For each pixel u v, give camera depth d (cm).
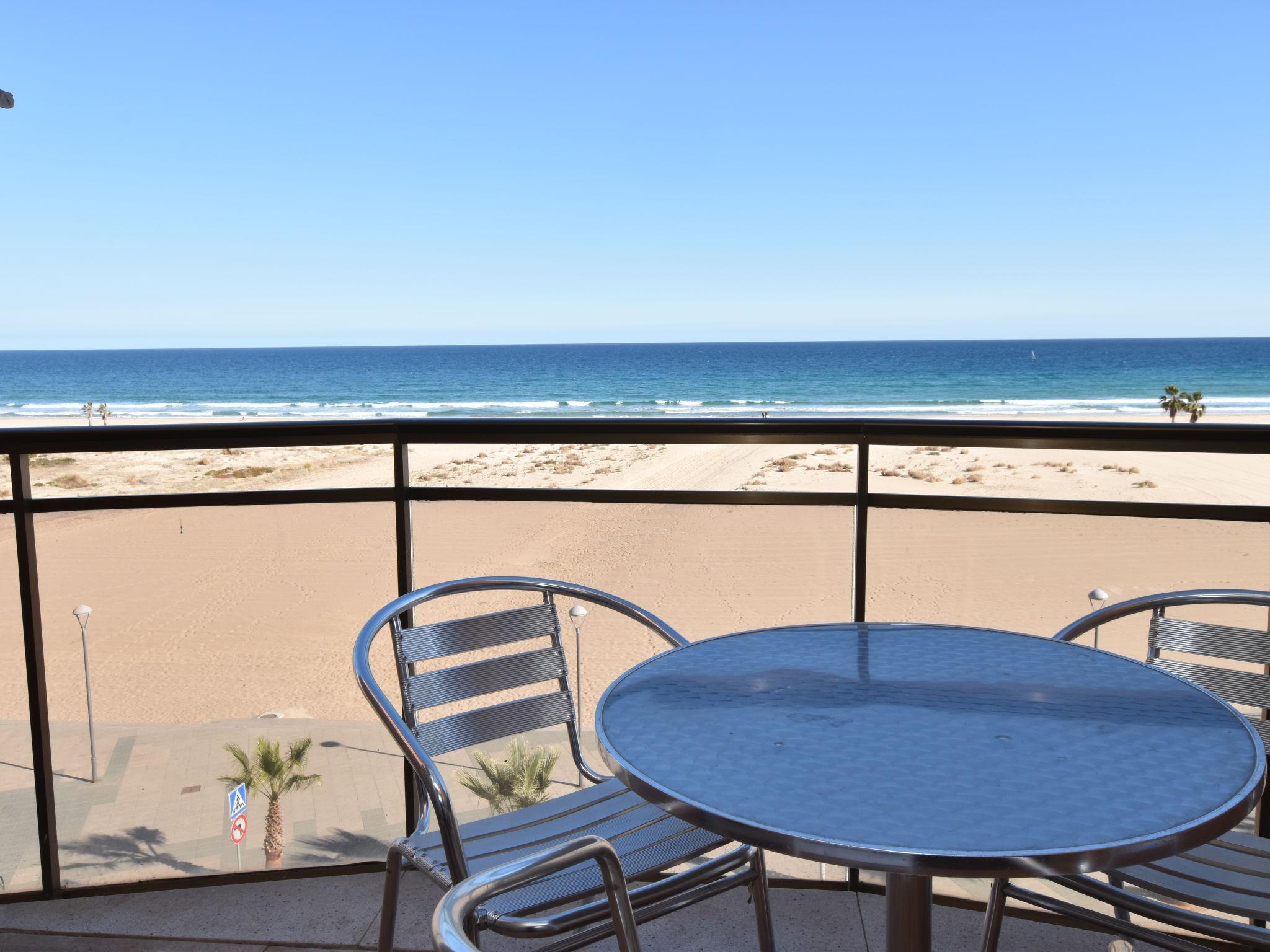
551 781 202
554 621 171
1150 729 113
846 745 109
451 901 78
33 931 194
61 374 6769
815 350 8675
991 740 110
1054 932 191
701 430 197
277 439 195
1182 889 128
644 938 190
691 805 94
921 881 120
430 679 156
